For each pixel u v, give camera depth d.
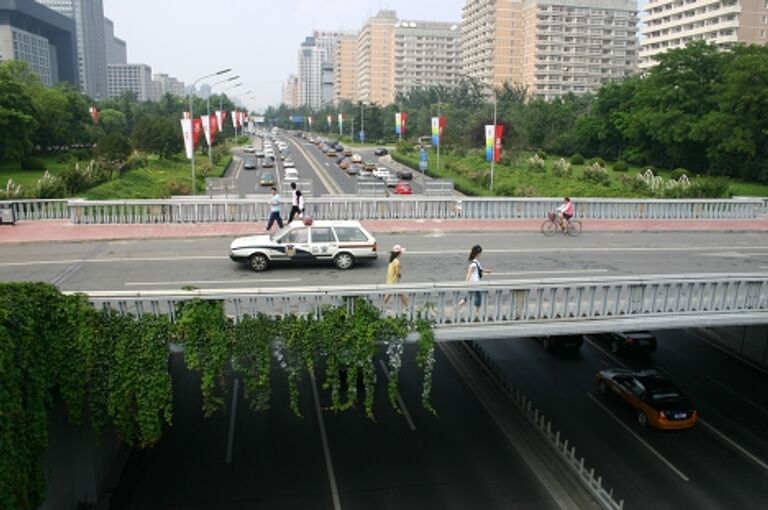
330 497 16.61
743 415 21.72
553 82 162.75
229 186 44.88
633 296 15.47
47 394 12.80
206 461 18.06
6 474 11.50
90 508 15.91
